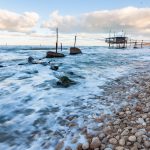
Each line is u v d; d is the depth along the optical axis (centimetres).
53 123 599
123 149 421
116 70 1695
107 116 621
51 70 1694
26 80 1244
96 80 1241
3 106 754
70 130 543
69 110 702
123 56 3575
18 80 1246
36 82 1181
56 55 3259
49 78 1303
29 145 478
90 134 507
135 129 500
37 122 609
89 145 454
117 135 486
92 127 548
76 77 1357
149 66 1903
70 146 460
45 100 826
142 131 484
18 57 3381
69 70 1720
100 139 479
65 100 823
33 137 516
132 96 816
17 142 493
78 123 584
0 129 564
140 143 439
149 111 627
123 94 866
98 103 765
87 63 2364
